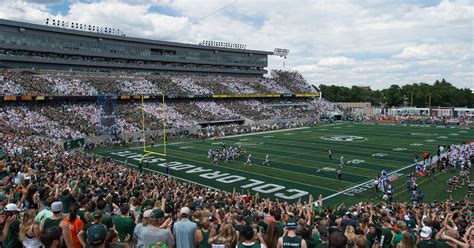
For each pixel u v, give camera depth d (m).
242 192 26.48
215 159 37.31
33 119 47.09
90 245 5.19
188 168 34.34
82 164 26.34
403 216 12.45
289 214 10.62
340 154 41.47
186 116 65.25
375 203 23.69
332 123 82.56
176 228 6.96
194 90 74.88
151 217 6.44
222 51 94.94
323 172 32.56
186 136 56.69
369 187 27.83
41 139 39.97
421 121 81.81
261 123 74.12
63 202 9.80
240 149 41.84
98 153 42.25
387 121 86.25
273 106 86.94
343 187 27.83
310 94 97.62
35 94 51.22
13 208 6.94
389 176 31.30
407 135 58.75
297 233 7.55
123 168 28.78
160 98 68.00
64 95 54.62
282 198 25.20
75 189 13.43
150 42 80.12
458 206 17.06
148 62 82.31
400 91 141.12
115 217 7.82
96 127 50.28
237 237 7.31
